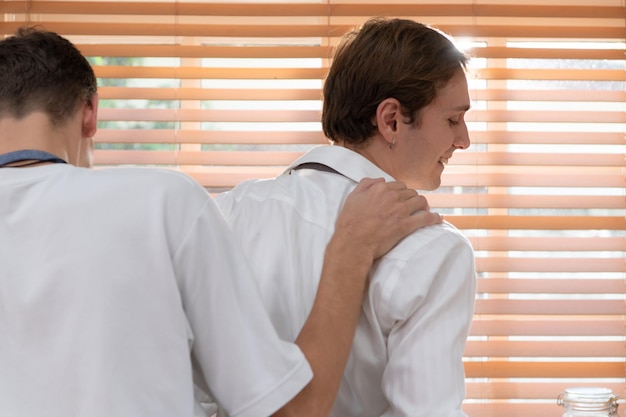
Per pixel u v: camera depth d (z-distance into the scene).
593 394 1.70
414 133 1.39
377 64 1.38
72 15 2.46
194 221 1.14
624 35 2.41
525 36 2.41
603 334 2.38
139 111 2.43
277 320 1.31
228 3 2.42
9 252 1.11
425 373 1.26
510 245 2.39
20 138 1.17
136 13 2.42
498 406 2.38
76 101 1.21
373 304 1.29
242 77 2.42
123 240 1.11
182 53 2.42
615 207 2.40
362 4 2.41
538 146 2.48
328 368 1.21
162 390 1.11
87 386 1.09
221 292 1.16
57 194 1.12
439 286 1.29
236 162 2.42
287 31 2.42
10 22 2.43
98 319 1.09
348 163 1.39
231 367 1.16
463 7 2.41
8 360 1.11
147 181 1.13
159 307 1.11
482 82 2.46
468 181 2.40
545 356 2.38
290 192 1.38
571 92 2.41
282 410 1.19
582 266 2.38
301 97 2.42
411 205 1.32
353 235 1.27
